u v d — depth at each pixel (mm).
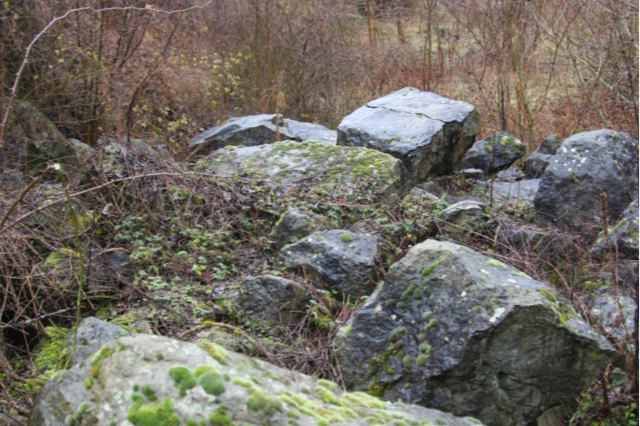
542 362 3287
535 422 3418
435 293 3504
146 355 2305
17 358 4410
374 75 11195
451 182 7461
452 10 11539
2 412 3223
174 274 5277
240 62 11148
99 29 8031
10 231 4723
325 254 4965
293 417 2217
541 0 10156
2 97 6543
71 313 4844
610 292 4758
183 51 10188
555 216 6266
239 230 5828
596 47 9039
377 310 3660
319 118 11016
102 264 5184
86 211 5582
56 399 2350
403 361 3455
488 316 3260
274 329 4469
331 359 3785
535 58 10375
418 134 7023
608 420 3658
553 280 5105
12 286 4484
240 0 11289
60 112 8141
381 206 5914
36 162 6961
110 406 2184
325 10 11703
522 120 9383
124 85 8625
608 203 6129
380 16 14039
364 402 2596
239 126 8531
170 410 2131
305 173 6387
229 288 5078
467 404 3309
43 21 7801
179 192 5922
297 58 11141
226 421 2123
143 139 7891
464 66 10891
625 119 8078
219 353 2430
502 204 6773
